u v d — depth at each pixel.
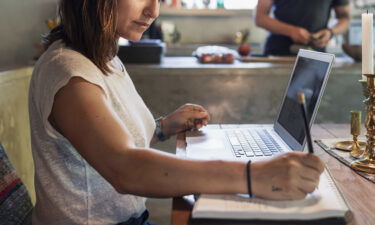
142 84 2.51
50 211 0.99
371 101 1.07
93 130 0.80
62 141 0.95
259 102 2.53
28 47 2.64
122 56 2.67
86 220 0.99
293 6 2.90
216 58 2.70
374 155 1.07
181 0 4.33
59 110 0.84
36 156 0.99
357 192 0.91
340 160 1.14
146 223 1.22
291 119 1.24
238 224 0.73
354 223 0.75
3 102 1.78
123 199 1.02
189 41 4.43
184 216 0.79
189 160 0.79
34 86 0.96
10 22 2.44
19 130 1.97
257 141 1.27
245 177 0.76
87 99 0.83
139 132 1.05
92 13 0.98
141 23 1.04
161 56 2.69
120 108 1.01
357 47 2.70
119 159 0.77
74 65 0.88
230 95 2.52
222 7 4.35
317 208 0.74
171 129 1.40
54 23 2.63
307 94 1.14
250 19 4.41
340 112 2.56
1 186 1.16
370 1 4.02
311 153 0.79
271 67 2.49
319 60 1.11
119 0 1.00
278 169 0.77
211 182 0.76
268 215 0.73
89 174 0.98
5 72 1.82
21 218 1.18
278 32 2.88
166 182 0.76
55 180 0.98
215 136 1.36
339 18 3.02
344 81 2.52
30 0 2.65
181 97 2.52
